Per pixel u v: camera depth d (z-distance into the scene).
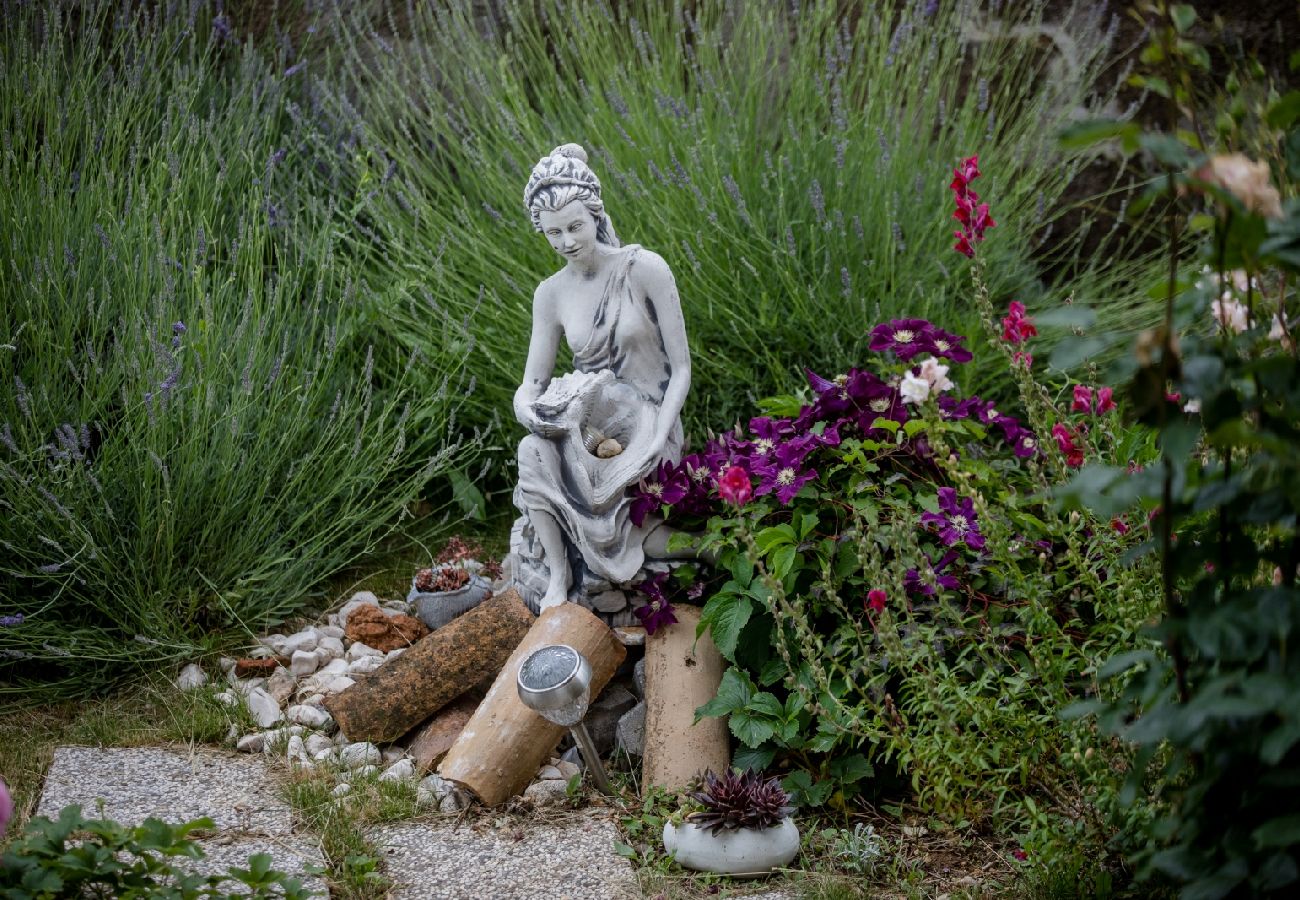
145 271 4.14
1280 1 5.14
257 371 4.20
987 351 4.35
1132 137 1.83
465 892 2.76
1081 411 3.16
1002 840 2.89
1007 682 2.71
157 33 5.39
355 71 5.77
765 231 4.56
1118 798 2.31
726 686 3.20
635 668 3.53
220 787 3.15
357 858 2.82
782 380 4.41
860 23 5.00
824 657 3.20
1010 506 2.88
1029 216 5.02
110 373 3.99
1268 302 2.22
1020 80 5.45
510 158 4.85
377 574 4.35
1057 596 3.01
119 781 3.14
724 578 3.51
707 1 5.41
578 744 3.15
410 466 4.69
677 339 3.60
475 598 3.94
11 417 3.83
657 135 4.76
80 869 2.14
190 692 3.60
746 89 4.98
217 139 4.96
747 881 2.82
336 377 4.53
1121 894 2.53
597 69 5.23
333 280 4.74
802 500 3.34
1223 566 1.99
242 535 3.99
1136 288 4.81
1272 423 1.92
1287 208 1.93
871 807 3.08
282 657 3.78
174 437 3.94
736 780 2.88
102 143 4.72
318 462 4.29
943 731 2.67
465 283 4.79
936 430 2.62
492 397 4.79
